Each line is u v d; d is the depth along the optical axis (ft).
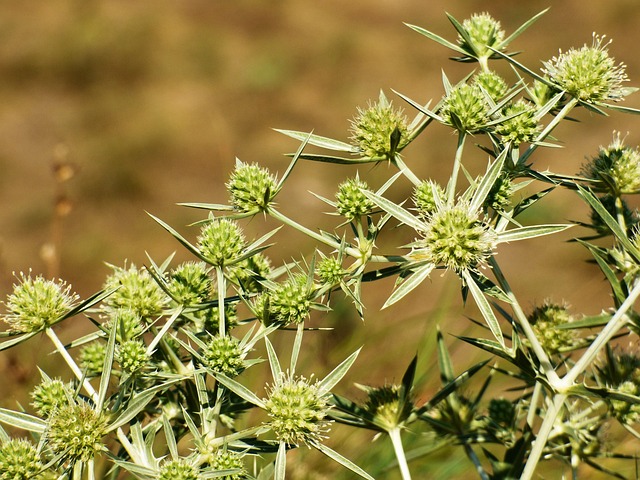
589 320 1.48
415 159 4.81
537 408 1.61
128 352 1.41
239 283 1.49
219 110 5.67
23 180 4.84
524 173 1.48
